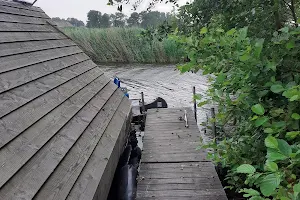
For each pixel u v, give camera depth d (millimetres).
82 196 2455
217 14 3578
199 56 2521
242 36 2188
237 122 3168
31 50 4031
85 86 4637
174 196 4062
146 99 13188
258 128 2461
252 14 3047
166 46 21406
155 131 6738
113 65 22438
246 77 2121
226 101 2484
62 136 2959
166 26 4480
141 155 5652
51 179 2320
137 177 4719
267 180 1271
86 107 4020
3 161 2051
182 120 7461
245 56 2043
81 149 3059
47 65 4090
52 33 5645
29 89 3148
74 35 23453
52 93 3520
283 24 3268
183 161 5113
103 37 23156
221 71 2410
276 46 2311
